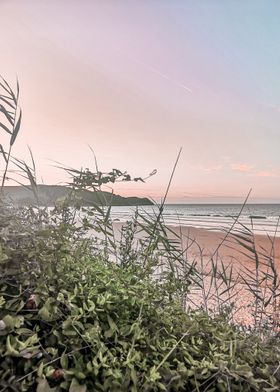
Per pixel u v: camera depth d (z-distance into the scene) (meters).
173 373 0.75
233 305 1.31
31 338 0.67
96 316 0.79
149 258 1.10
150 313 0.90
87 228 1.01
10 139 0.97
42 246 0.83
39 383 0.62
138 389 0.69
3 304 0.73
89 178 1.04
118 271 0.99
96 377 0.69
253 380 0.78
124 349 0.75
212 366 0.79
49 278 0.81
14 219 0.87
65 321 0.73
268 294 1.45
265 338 1.08
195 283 1.29
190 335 0.91
